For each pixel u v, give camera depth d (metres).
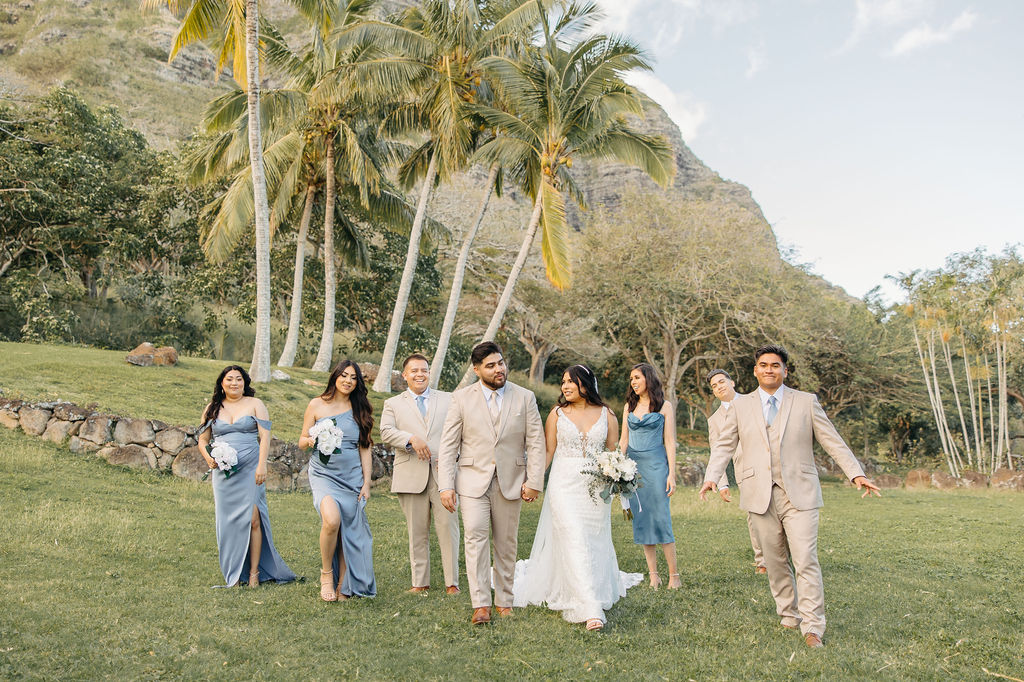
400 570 7.14
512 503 5.54
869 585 6.61
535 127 18.98
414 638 4.87
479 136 21.80
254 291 25.92
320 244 28.94
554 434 5.79
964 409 37.41
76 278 29.02
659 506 6.63
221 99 20.36
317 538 8.44
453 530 6.22
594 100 17.98
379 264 29.06
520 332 35.34
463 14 18.14
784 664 4.41
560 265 18.12
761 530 5.14
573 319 31.84
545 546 5.84
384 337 28.34
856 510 13.25
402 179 22.88
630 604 5.82
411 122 21.59
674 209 30.88
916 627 5.28
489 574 5.36
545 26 18.67
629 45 17.88
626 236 30.70
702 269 29.62
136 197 30.00
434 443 6.25
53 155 26.84
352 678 4.16
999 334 26.52
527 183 21.00
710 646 4.78
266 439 6.27
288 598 5.72
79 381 14.55
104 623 4.78
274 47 21.34
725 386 7.50
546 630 5.08
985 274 26.97
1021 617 5.57
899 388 31.14
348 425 6.04
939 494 17.61
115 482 10.55
